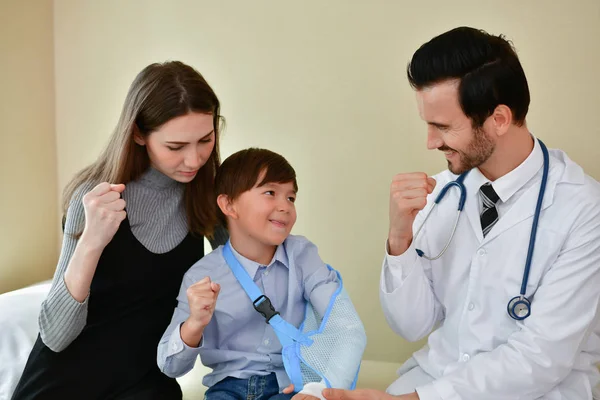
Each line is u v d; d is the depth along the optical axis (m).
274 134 2.32
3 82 2.21
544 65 2.10
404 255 1.47
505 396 1.32
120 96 2.41
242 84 2.32
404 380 1.56
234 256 1.64
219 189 1.65
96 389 1.56
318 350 1.50
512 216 1.40
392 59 2.20
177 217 1.71
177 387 1.68
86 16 2.40
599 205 1.36
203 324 1.42
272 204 1.57
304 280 1.65
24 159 2.33
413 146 2.21
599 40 2.05
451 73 1.28
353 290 2.31
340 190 2.28
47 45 2.41
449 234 1.52
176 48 2.35
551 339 1.31
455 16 2.14
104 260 1.58
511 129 1.36
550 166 1.42
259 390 1.54
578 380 1.38
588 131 2.09
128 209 1.61
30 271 2.38
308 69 2.26
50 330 1.52
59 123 2.46
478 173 1.48
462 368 1.34
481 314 1.42
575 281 1.33
